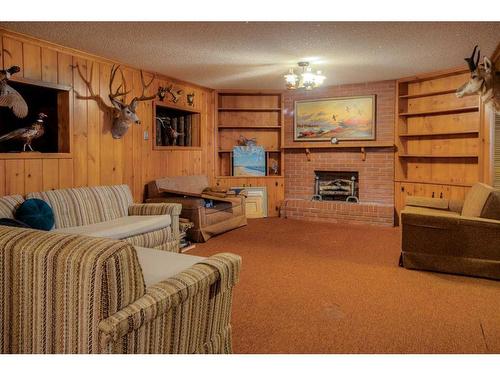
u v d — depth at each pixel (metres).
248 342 2.31
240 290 3.18
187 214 4.90
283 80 5.96
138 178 5.20
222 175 7.08
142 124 5.25
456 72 5.27
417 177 6.09
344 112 6.45
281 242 4.89
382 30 3.61
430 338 2.37
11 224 3.00
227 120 6.99
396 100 6.04
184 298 1.69
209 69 5.18
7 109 4.04
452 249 3.54
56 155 4.05
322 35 3.75
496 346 2.27
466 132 5.35
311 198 6.86
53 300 1.50
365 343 2.31
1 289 1.66
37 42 3.82
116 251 1.43
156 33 3.68
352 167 6.50
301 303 2.91
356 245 4.73
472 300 2.97
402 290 3.18
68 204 3.82
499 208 3.42
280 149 7.08
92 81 4.46
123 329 1.41
